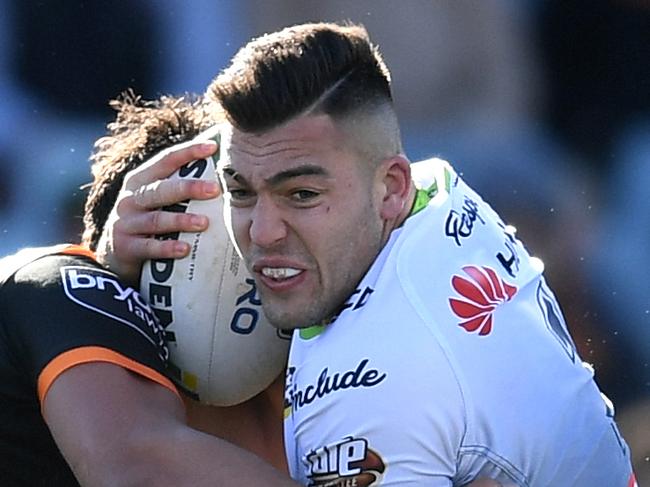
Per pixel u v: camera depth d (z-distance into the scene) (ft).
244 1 56.29
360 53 24.18
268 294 24.35
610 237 53.11
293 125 23.49
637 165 54.60
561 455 24.82
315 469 24.11
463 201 26.55
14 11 56.44
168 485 23.57
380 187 24.54
